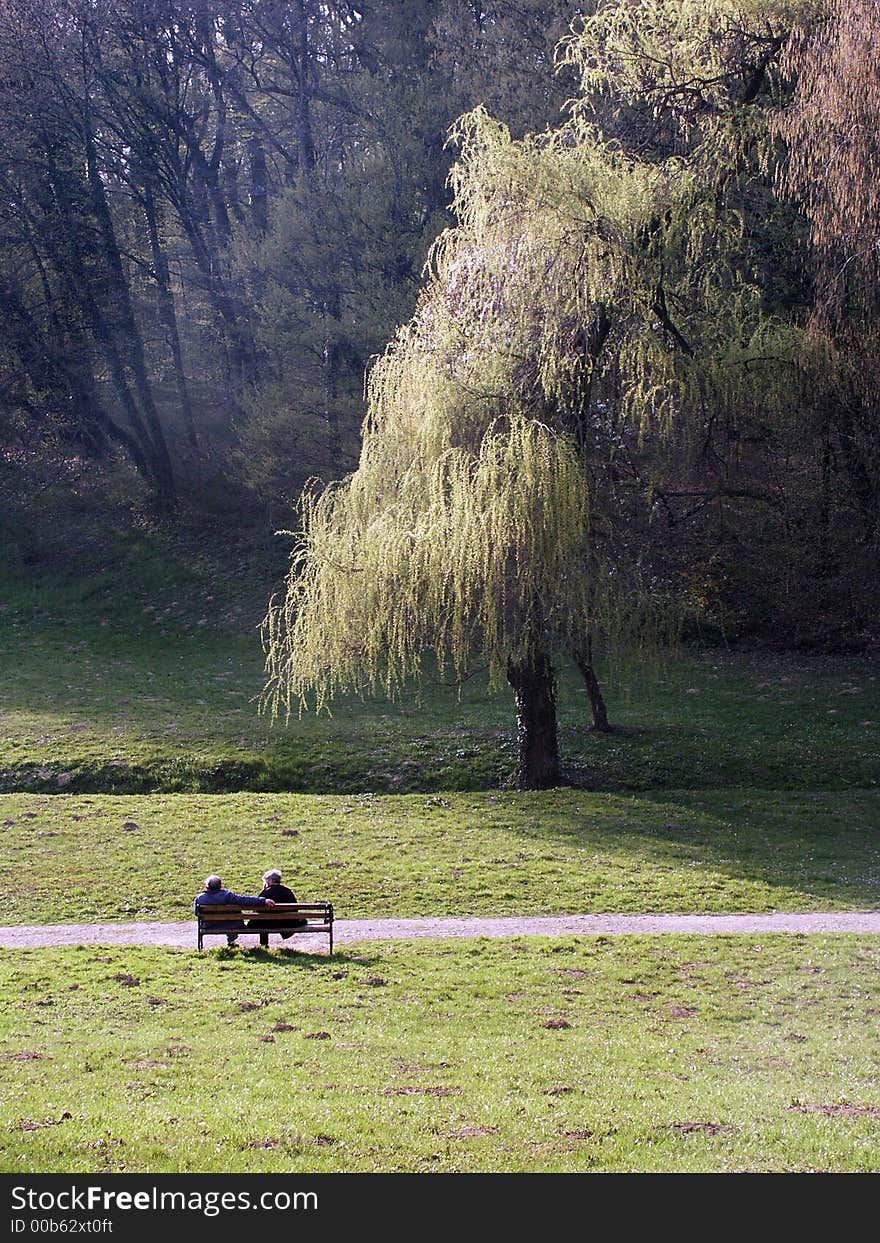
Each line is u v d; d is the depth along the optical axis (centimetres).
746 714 3403
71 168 5331
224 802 2838
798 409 2870
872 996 1484
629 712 3500
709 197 2667
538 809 2702
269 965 1650
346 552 2611
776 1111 1016
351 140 5616
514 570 2539
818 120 2488
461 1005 1445
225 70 6191
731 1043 1282
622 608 2631
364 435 2727
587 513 2552
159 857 2377
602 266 2520
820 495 3266
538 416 2592
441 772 3064
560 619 2639
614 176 2606
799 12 2672
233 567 5122
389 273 4562
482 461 2477
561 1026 1352
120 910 2058
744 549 3531
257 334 4803
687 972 1598
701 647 4116
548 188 2530
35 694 3894
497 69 4303
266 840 2494
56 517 5588
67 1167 862
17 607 4975
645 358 2619
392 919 1956
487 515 2448
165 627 4738
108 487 5697
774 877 2156
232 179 6575
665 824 2553
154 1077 1115
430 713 3603
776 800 2738
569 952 1716
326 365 4622
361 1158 888
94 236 5388
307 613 2694
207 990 1507
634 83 2917
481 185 2614
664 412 2670
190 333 6150
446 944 1772
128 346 5462
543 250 2522
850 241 2570
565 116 3966
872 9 2366
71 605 4978
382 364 2727
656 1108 1021
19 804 2820
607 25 2964
